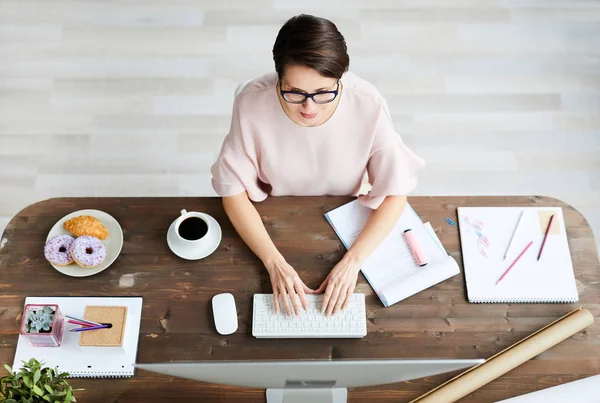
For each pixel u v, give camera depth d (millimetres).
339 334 1636
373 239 1745
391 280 1732
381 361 1226
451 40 3238
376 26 3258
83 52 3186
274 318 1655
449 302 1706
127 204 1839
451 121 3059
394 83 3133
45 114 3047
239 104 1672
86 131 3020
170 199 1850
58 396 1388
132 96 3092
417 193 2906
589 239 1798
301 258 1764
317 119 1631
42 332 1573
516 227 1813
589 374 1610
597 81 3168
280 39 1348
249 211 1783
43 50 3188
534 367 1618
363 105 1652
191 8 3291
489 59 3199
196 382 1602
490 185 2928
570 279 1733
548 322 1681
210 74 3145
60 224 1781
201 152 2992
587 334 1659
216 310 1660
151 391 1590
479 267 1751
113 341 1591
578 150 3010
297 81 1385
